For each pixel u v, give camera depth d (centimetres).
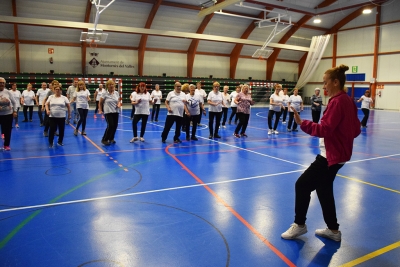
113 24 2122
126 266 270
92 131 1091
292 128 1248
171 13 2194
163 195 454
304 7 2253
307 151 806
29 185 488
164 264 275
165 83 2531
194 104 924
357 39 2725
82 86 981
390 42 2506
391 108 2536
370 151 820
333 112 284
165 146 845
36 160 655
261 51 2419
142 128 912
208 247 306
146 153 748
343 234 341
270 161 686
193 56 2553
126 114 1839
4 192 455
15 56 2030
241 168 620
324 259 289
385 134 1151
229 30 2542
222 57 2808
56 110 787
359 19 2692
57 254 288
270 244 316
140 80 2422
